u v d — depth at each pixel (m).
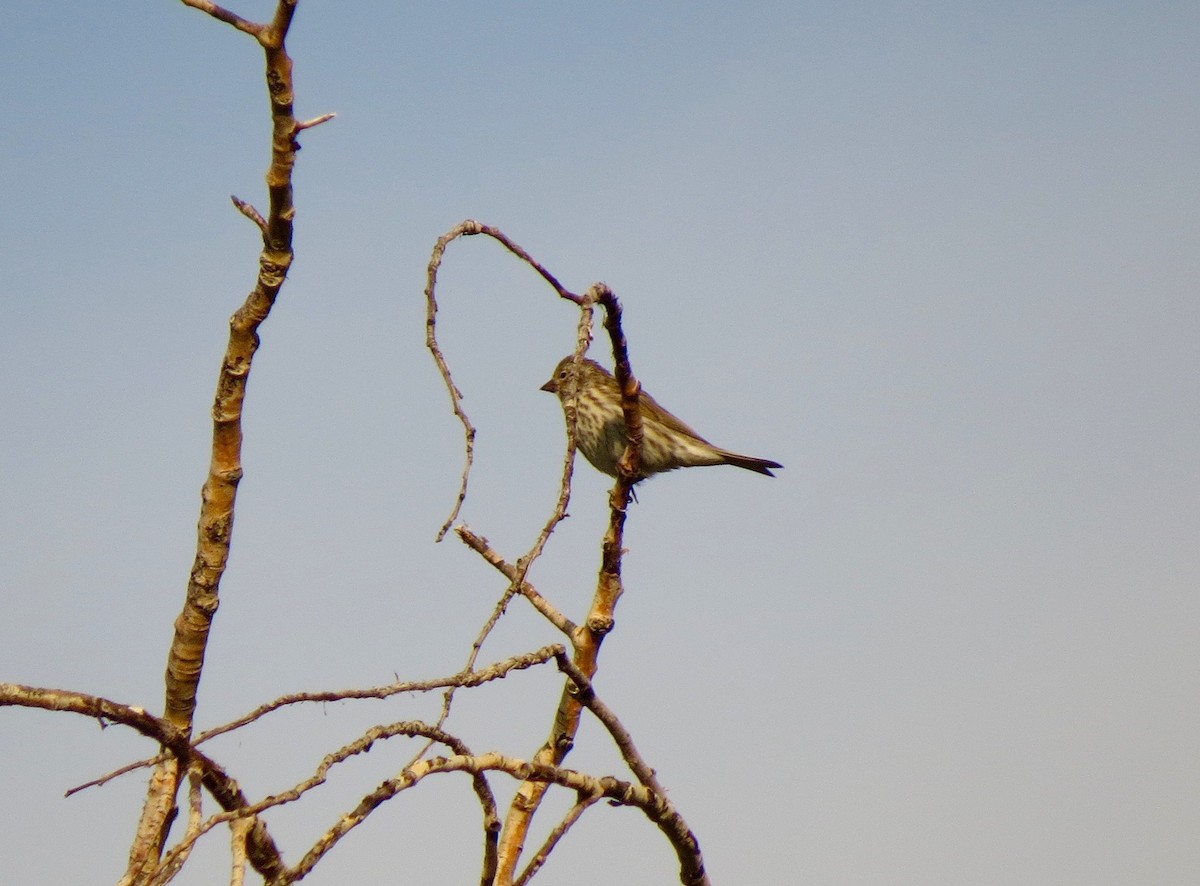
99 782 7.05
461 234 8.52
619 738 9.09
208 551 8.88
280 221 8.47
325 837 7.04
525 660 8.30
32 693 7.53
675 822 9.23
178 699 8.84
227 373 8.77
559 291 9.38
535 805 9.77
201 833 6.66
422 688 7.49
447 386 8.09
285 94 8.16
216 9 7.94
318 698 7.26
